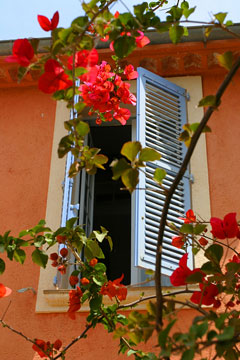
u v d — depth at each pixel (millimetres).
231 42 6117
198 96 6230
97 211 7309
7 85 6609
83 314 4984
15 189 5812
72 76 2883
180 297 4863
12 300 5129
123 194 7383
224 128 5988
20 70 2836
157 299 2572
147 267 4934
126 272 6828
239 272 3525
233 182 5625
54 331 4918
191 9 2992
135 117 6387
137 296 4930
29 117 6332
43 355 3818
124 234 7172
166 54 6234
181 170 2627
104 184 7418
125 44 2916
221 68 6348
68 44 2803
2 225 5602
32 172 5906
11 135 6203
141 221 5105
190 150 2607
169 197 2658
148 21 2967
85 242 3756
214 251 3076
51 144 6090
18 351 4848
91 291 3754
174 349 2301
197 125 2666
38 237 3664
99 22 2852
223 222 3354
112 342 4797
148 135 5730
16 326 4977
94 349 4781
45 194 5750
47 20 2969
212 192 5582
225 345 2500
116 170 2514
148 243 5066
